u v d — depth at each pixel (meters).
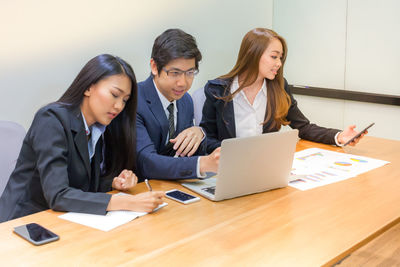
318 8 3.68
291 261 1.13
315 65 3.78
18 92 2.52
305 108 3.91
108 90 1.55
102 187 1.75
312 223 1.38
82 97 1.60
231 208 1.51
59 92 2.69
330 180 1.82
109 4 2.82
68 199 1.43
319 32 3.71
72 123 1.57
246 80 2.34
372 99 3.38
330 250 1.20
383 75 3.34
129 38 2.97
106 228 1.32
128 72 1.60
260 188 1.66
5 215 1.56
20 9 2.45
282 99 2.43
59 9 2.60
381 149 2.33
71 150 1.56
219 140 2.48
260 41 2.27
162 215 1.44
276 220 1.41
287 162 1.68
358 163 2.07
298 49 3.88
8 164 1.82
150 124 2.00
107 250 1.18
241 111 2.44
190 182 1.78
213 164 1.69
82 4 2.70
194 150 1.91
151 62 1.98
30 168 1.58
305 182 1.80
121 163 1.79
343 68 3.58
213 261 1.13
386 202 1.57
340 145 2.36
